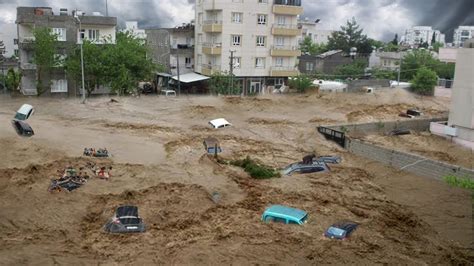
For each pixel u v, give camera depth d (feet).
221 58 217.77
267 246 65.51
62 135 123.85
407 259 63.87
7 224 71.56
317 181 97.86
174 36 252.83
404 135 142.10
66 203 80.12
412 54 295.89
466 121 130.41
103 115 151.94
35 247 64.39
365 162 112.98
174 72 245.86
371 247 66.95
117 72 186.80
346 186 95.40
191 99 187.01
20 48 188.75
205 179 96.17
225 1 212.43
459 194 92.27
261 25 221.05
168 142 122.31
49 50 179.83
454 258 65.62
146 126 138.72
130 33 228.22
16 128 122.93
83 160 103.04
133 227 69.97
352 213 80.74
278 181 97.04
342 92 223.51
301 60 305.12
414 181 99.55
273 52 223.71
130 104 172.45
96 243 66.13
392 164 109.50
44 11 194.49
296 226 73.00
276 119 158.10
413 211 83.56
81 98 183.42
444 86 183.11
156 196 84.84
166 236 68.59
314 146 125.80
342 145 125.90
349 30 396.37
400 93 222.07
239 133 137.18
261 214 77.92
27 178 90.22
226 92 209.67
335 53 319.06
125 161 105.40
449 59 139.54
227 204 82.53
